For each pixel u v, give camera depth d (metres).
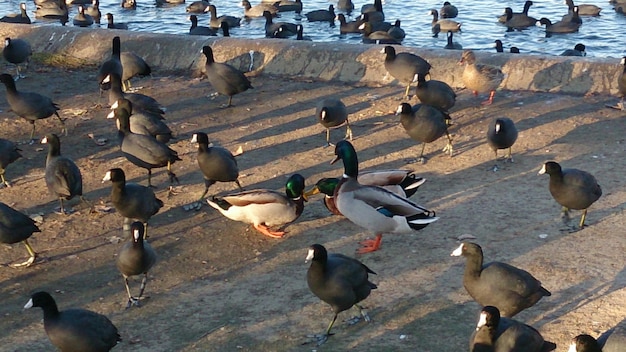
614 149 15.72
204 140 13.58
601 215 12.93
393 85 20.34
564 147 15.95
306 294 10.96
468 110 18.50
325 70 21.03
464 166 15.27
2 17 35.03
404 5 39.09
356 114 18.45
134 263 10.52
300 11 38.06
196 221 13.37
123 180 12.16
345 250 12.17
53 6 36.97
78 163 15.89
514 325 8.79
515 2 39.53
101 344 9.24
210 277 11.53
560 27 33.19
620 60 19.58
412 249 12.09
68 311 9.26
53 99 19.84
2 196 14.39
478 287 9.77
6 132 17.59
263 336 9.99
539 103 18.67
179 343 9.89
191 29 31.42
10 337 10.10
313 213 13.56
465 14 37.12
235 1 40.53
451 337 9.80
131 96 17.19
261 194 12.41
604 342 8.64
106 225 13.26
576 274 11.16
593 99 18.75
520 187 14.16
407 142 16.66
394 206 11.73
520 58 20.12
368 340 9.83
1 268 11.87
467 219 12.98
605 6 37.91
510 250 11.91
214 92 20.25
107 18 36.31
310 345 9.77
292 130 17.53
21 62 21.62
